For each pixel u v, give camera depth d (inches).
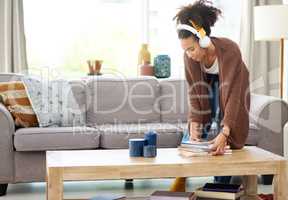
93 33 212.2
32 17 204.8
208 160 103.3
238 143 117.5
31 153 149.0
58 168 97.1
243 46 216.7
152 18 218.1
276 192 105.0
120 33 215.2
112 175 98.7
